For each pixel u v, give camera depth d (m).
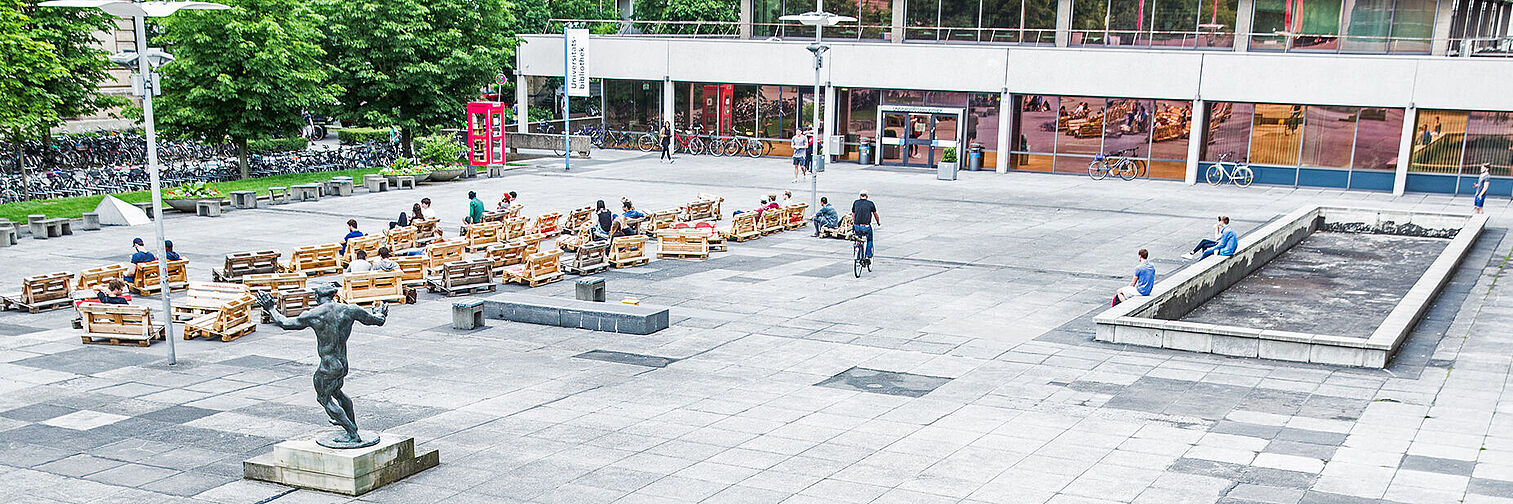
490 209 35.47
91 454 13.14
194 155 47.59
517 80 56.00
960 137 48.22
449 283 23.02
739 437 13.97
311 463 11.91
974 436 14.09
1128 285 24.66
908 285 24.48
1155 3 45.16
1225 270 25.77
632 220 29.59
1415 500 11.73
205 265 25.94
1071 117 46.53
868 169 48.12
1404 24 41.97
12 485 12.09
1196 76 43.44
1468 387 16.39
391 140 51.75
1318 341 17.70
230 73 41.44
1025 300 23.02
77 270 25.00
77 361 17.44
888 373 17.27
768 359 18.08
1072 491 12.07
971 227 32.84
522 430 14.18
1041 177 45.94
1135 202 38.69
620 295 23.27
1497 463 12.96
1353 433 14.16
